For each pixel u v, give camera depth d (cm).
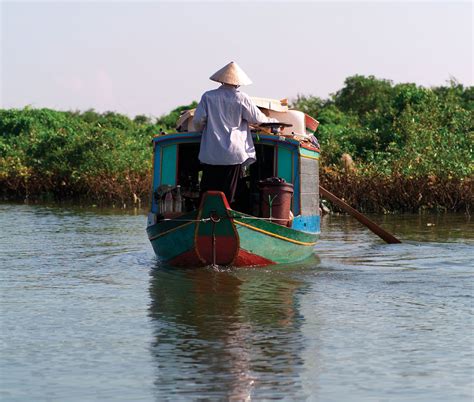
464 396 716
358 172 2600
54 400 711
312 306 1086
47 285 1259
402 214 2484
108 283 1272
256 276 1322
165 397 717
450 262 1472
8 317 1030
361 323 985
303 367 802
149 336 927
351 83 5003
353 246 1725
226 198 1374
